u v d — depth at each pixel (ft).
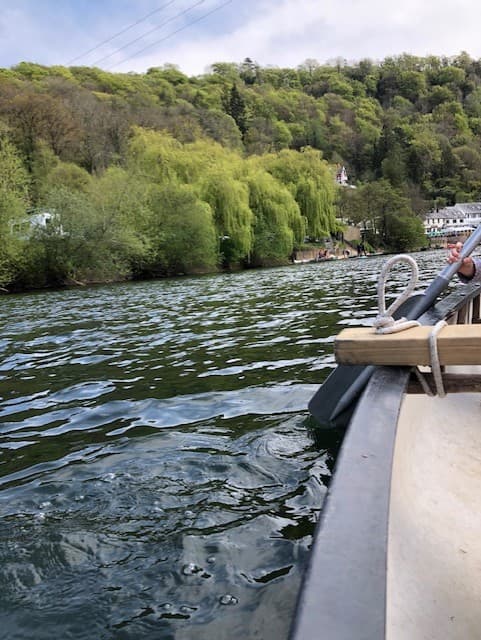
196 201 95.30
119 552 6.19
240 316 26.89
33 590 5.60
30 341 23.32
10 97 143.13
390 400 4.30
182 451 8.96
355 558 2.51
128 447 9.37
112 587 5.59
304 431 9.43
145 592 5.49
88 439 10.02
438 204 276.00
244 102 284.82
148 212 88.99
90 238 77.41
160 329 24.21
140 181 94.94
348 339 4.97
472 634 3.70
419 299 8.73
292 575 5.57
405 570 3.86
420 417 6.46
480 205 271.28
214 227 99.19
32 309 40.01
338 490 3.07
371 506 2.90
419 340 4.73
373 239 190.70
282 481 7.67
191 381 13.87
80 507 7.28
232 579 5.59
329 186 139.74
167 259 92.17
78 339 22.99
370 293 35.01
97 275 80.28
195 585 5.54
